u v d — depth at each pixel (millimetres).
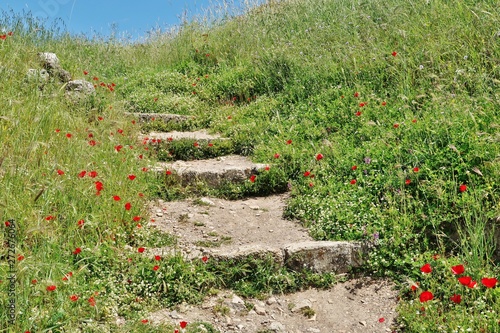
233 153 7016
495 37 6523
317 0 11414
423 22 7719
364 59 7660
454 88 6098
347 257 4266
